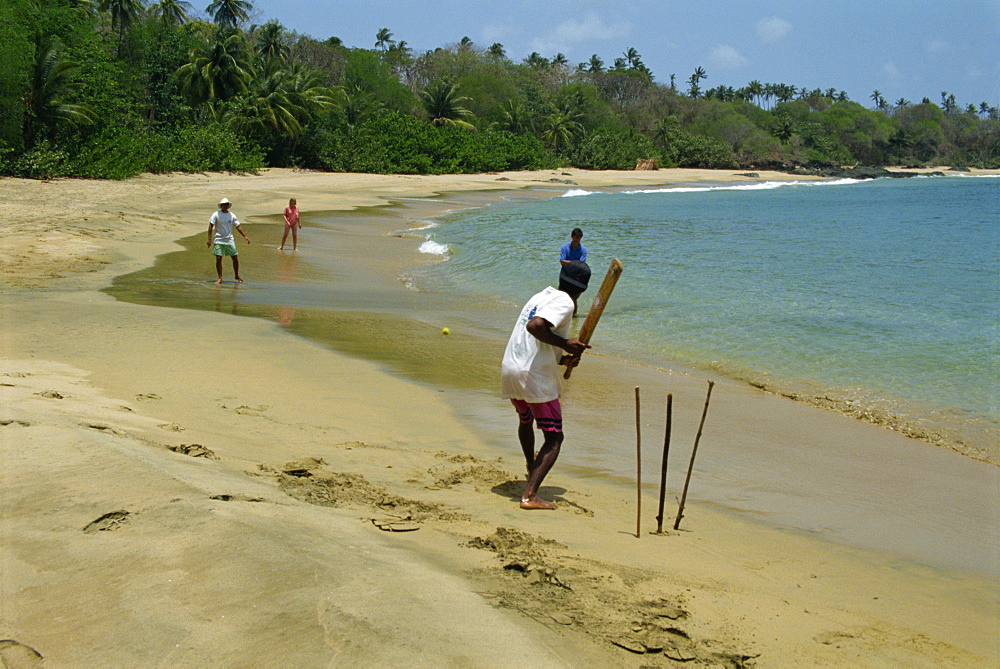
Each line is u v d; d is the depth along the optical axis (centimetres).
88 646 243
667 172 9238
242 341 950
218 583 277
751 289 1463
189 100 5712
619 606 321
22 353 795
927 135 13688
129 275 1462
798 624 335
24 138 3741
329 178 5422
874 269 1731
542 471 477
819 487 584
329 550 317
